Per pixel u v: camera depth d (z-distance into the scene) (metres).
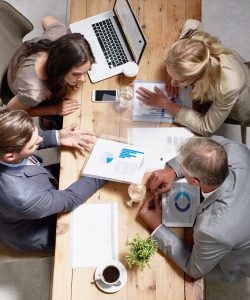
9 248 1.82
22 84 1.83
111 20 2.00
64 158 1.73
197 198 1.64
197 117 1.77
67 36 1.67
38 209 1.50
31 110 1.92
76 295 1.49
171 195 1.65
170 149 1.75
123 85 1.88
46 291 2.24
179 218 1.61
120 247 1.56
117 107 1.83
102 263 1.52
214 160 1.31
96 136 1.78
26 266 2.29
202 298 1.49
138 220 1.62
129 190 1.65
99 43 1.95
